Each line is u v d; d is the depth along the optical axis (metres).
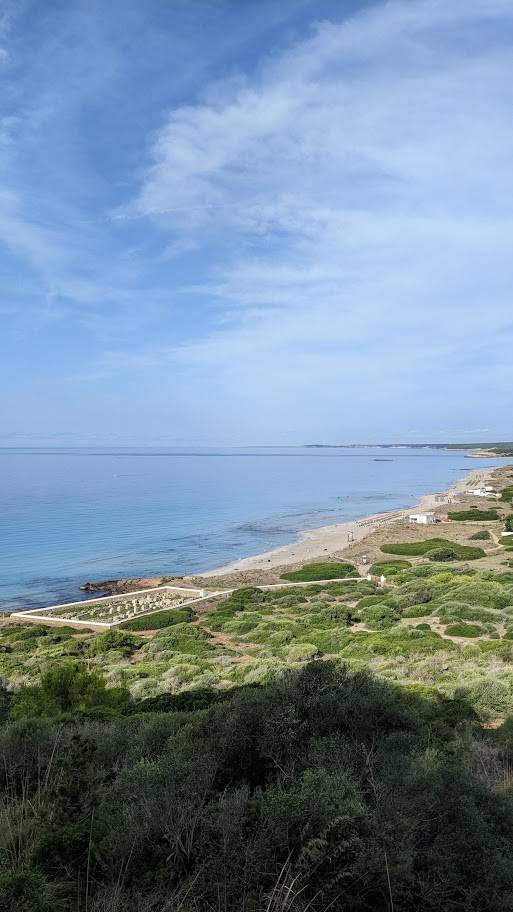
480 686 12.16
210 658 24.62
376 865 4.00
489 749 8.30
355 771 5.71
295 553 62.28
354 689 7.48
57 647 30.31
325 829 4.04
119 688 14.12
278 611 36.91
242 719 6.39
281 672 14.81
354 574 49.41
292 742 6.12
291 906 3.71
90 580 50.16
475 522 81.19
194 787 5.01
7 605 42.53
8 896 3.69
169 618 36.34
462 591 33.97
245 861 4.07
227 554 61.94
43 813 4.96
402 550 59.75
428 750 5.99
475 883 4.18
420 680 15.78
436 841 4.54
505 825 4.85
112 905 3.76
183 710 12.09
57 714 11.41
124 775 5.38
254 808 4.62
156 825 4.51
